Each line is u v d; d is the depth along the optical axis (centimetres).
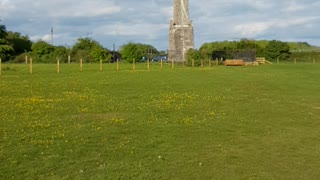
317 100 2247
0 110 1681
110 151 1066
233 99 2234
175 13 7875
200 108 1870
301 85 3180
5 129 1302
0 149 1054
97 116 1608
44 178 852
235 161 999
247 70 5406
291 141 1220
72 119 1527
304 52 10006
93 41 11150
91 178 856
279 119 1614
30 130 1301
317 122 1555
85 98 2167
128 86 2894
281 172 920
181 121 1517
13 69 5062
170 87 2864
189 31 7831
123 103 1998
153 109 1812
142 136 1251
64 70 5056
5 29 10375
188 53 7150
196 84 3138
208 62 7094
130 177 866
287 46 9956
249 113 1755
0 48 9362
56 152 1041
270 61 9500
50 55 9875
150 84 3075
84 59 9444
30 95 2250
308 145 1171
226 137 1264
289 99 2280
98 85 2948
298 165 973
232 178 876
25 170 896
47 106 1834
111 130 1330
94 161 974
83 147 1098
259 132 1351
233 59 7775
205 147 1131
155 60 9506
